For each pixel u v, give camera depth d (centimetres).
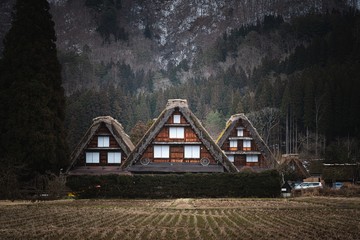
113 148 5619
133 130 8656
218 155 5100
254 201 4241
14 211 3284
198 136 5153
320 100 10631
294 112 11212
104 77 19450
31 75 4688
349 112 10481
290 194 5106
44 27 4900
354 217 3050
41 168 4597
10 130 4488
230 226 2664
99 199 4528
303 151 10306
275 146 10888
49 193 4450
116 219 2914
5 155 4456
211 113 12231
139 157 5181
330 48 15250
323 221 2847
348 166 7338
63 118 4969
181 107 5228
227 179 4734
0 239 2180
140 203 4056
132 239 2223
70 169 5534
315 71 12594
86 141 5597
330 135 10494
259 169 6331
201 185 4712
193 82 18075
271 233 2386
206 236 2323
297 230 2486
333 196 5000
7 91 4603
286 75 15188
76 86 17225
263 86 12212
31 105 4550
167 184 4700
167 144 5241
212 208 3612
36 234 2314
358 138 10300
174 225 2702
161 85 19825
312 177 7675
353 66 12900
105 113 10756
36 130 4531
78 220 2847
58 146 4734
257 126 10925
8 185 4253
